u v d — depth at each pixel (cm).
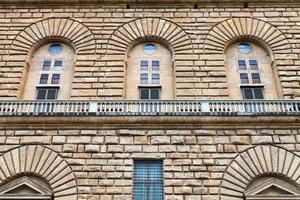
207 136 2280
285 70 2617
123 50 2703
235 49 2767
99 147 2247
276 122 2311
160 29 2786
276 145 2256
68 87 2589
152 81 2625
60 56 2728
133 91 2581
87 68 2617
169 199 2092
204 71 2608
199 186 2133
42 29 2789
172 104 2381
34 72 2659
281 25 2816
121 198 2098
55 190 2123
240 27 2795
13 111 2353
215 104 2384
